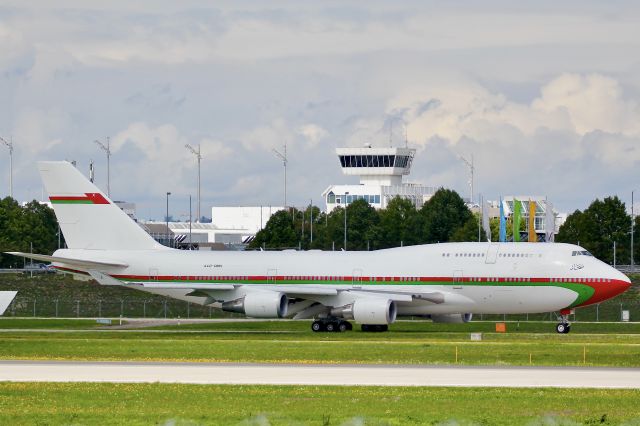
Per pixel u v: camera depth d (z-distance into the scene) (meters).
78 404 140.75
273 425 125.00
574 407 137.50
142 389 152.88
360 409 136.00
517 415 131.75
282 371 175.75
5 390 152.00
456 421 126.50
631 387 155.00
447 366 183.25
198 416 131.12
